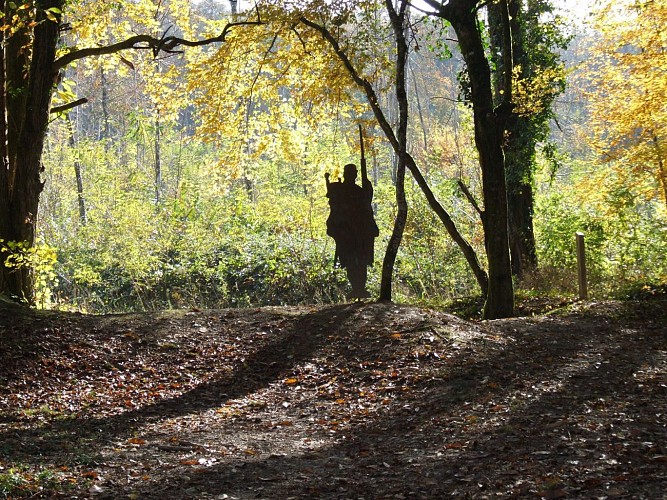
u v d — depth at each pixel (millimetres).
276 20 15078
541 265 20953
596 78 20500
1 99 13266
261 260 22562
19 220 13523
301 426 8422
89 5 16453
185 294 21906
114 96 45906
